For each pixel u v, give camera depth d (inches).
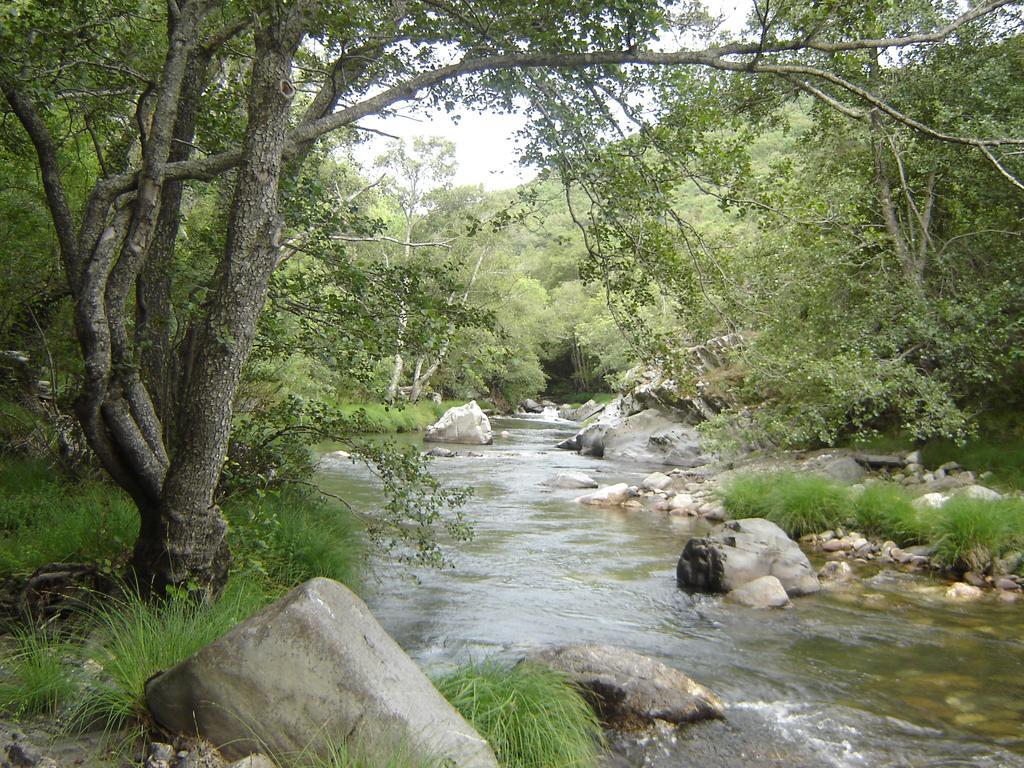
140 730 140.9
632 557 377.7
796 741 179.3
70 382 348.8
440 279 243.1
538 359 2149.4
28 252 344.2
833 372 350.9
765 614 285.4
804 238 451.8
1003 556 335.9
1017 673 224.5
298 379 462.3
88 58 230.4
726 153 245.3
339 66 214.7
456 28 229.6
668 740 177.8
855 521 412.5
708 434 474.6
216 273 232.4
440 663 214.8
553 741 158.4
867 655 240.5
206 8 209.8
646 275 263.3
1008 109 472.1
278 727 132.0
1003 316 455.8
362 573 306.8
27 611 188.7
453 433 1069.1
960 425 434.6
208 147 273.0
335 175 567.5
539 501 550.6
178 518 191.8
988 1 254.7
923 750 175.8
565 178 256.2
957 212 545.3
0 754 127.2
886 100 431.5
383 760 126.6
